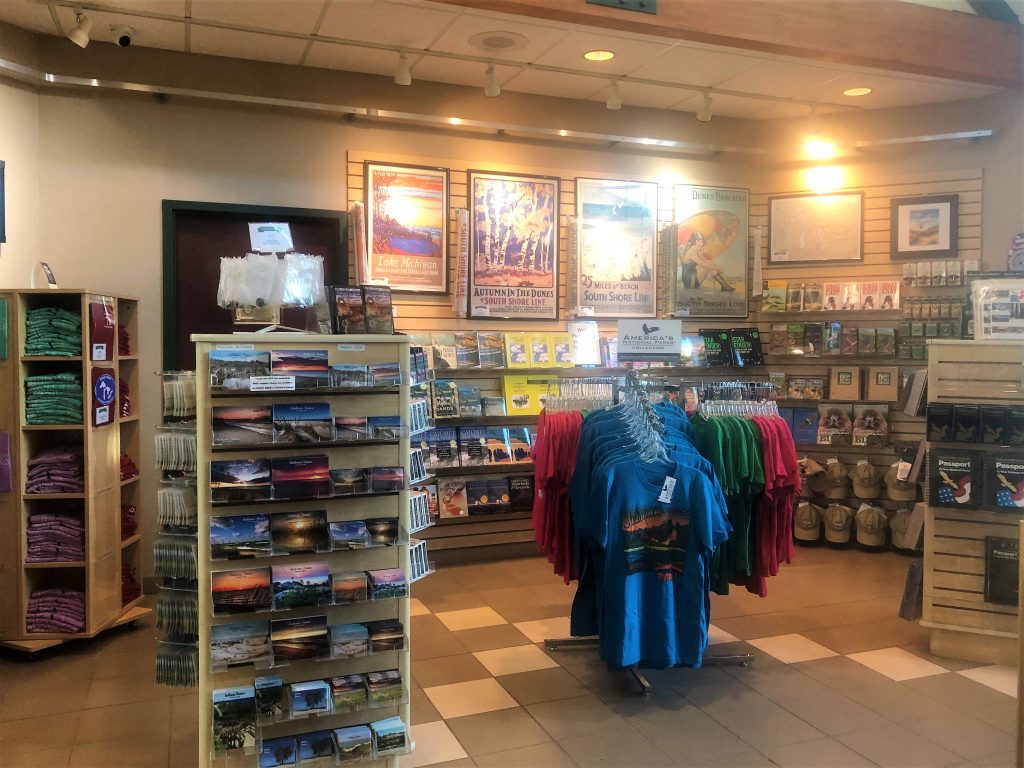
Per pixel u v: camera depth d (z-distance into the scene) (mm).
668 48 4715
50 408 3857
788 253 6297
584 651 3930
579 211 5855
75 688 3508
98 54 4602
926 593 3887
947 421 3838
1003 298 3926
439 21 4316
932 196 5926
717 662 3766
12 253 4363
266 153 5012
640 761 2883
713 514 3254
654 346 4094
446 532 5504
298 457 2604
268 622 2604
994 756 2922
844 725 3164
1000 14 5230
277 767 2553
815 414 6199
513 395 5598
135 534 4488
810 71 5133
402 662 2812
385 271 5324
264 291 2834
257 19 4293
